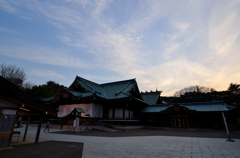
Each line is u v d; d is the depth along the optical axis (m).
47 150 7.61
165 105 32.59
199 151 7.68
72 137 13.53
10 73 44.03
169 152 7.42
